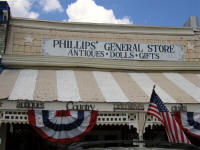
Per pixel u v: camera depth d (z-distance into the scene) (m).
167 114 7.75
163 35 13.45
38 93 8.82
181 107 8.92
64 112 8.24
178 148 4.11
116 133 12.28
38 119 8.09
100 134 12.20
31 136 11.46
